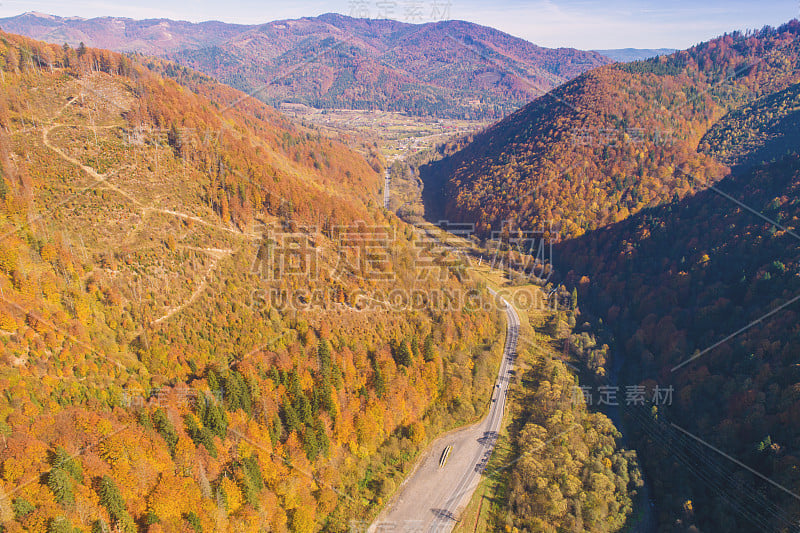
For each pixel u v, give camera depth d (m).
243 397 92.12
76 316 87.69
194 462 81.19
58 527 63.34
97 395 80.62
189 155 137.38
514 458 111.94
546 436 113.88
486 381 133.50
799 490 84.12
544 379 137.62
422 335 131.38
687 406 116.00
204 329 102.62
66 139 124.62
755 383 106.12
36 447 68.06
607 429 116.12
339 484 97.94
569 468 103.50
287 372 100.75
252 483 84.81
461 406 122.81
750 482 93.00
